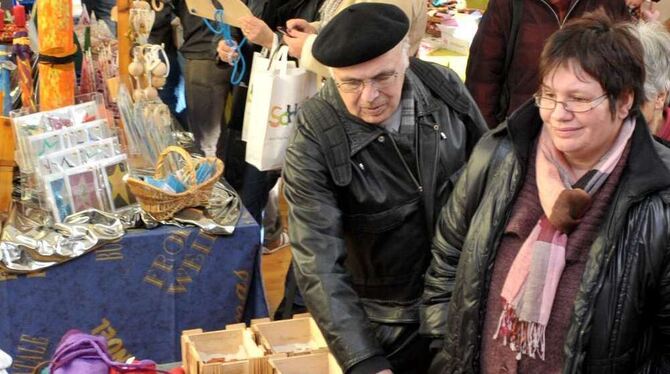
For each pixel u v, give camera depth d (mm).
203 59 4266
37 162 2893
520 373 1824
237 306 2996
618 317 1688
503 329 1829
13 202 2984
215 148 4297
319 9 3578
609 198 1731
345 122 2184
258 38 3266
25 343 2791
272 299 4004
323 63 2088
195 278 2916
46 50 3115
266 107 3023
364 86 2074
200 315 2957
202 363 2156
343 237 2184
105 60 3768
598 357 1709
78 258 2771
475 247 1874
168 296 2898
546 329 1781
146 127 3309
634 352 1733
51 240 2762
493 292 1859
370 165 2188
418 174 2213
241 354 2326
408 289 2303
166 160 3148
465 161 2297
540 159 1819
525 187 1848
